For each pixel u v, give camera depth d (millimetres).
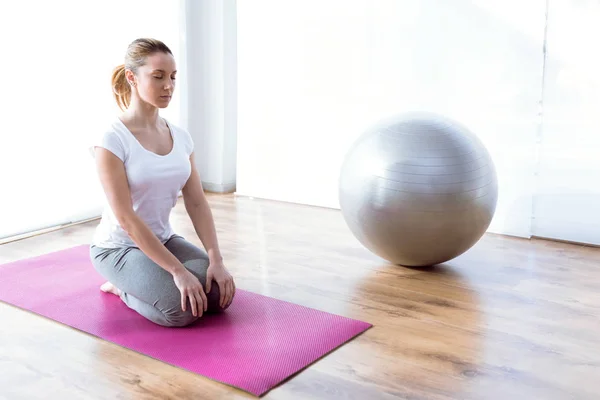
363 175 2887
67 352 2234
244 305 2637
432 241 2852
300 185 4480
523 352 2244
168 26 4492
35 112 3658
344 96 4168
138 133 2406
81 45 3859
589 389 1998
